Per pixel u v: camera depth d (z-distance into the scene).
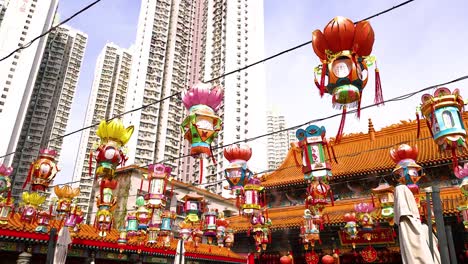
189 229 16.67
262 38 97.12
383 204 16.25
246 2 97.56
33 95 87.38
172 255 25.03
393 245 23.20
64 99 93.62
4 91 71.31
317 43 7.22
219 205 44.16
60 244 17.86
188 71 95.12
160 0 91.31
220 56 90.38
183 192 37.72
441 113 8.42
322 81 7.05
